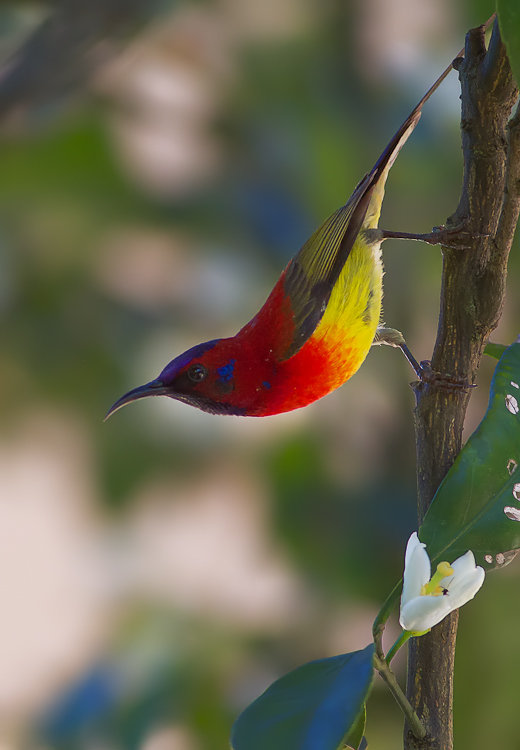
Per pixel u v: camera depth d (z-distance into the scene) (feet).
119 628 28.99
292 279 24.57
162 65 31.40
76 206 31.37
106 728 27.14
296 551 29.63
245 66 31.73
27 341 31.65
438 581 12.48
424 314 31.78
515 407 13.94
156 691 27.43
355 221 24.62
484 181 13.43
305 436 30.86
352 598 28.94
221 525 31.42
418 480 14.24
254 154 31.86
